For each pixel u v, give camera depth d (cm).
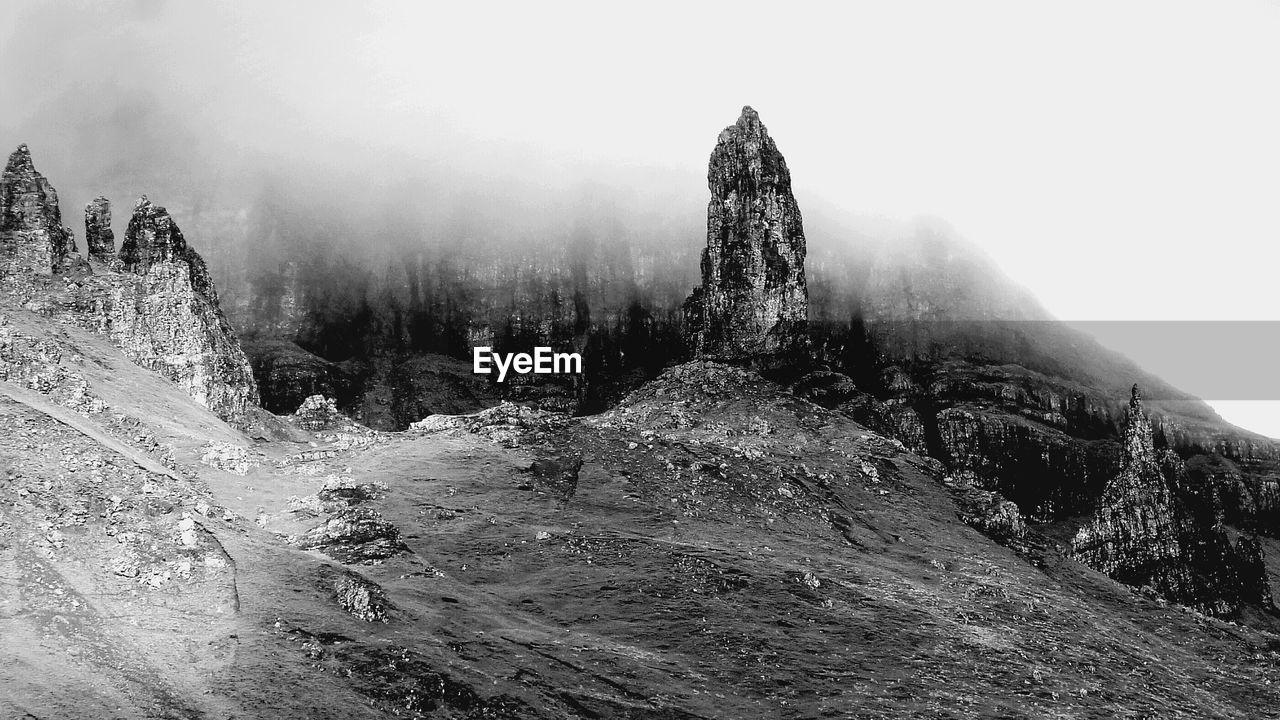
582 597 15238
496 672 12444
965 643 15775
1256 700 16888
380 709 11238
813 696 13662
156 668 10800
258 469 17288
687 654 14225
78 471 13150
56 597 11281
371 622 12656
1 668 10100
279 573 12888
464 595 14450
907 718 13375
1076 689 15050
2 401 13925
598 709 12369
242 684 10931
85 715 9875
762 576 16388
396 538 15500
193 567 12475
